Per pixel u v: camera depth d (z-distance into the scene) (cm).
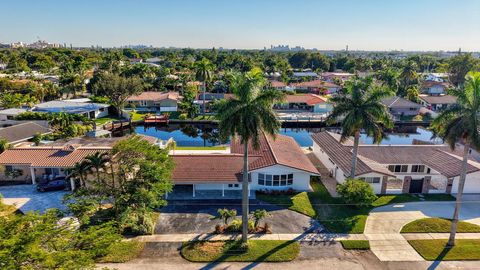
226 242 2733
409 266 2488
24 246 1553
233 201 3509
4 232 1644
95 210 2895
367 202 3312
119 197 2764
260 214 2947
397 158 4256
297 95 9850
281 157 3928
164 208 3312
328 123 3684
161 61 19688
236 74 2627
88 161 3017
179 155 3991
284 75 13600
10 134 5031
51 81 10544
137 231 2823
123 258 2491
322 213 3281
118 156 2961
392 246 2734
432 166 4078
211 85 10575
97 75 9675
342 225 3045
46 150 4009
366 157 4231
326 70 19262
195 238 2791
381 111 3394
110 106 8062
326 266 2470
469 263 2533
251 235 2867
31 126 5516
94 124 6419
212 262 2481
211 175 3631
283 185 3800
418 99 9650
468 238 2867
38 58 15875
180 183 3522
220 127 2553
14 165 3825
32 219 1789
